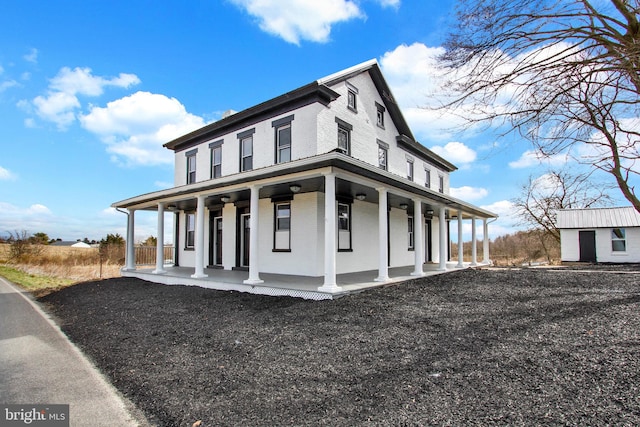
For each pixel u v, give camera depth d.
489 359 3.66
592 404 2.65
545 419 2.48
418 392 3.02
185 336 5.21
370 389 3.14
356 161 7.08
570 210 20.67
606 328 4.48
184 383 3.53
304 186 9.37
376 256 12.66
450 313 5.64
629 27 3.81
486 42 4.30
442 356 3.82
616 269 12.91
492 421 2.49
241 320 5.89
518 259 26.22
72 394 3.37
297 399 3.04
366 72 12.98
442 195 11.25
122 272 13.57
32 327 6.35
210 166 13.36
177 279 10.44
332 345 4.39
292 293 7.39
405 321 5.26
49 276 16.41
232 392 3.27
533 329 4.61
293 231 10.65
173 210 14.83
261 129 11.60
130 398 3.25
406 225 15.23
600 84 4.29
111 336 5.48
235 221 12.40
